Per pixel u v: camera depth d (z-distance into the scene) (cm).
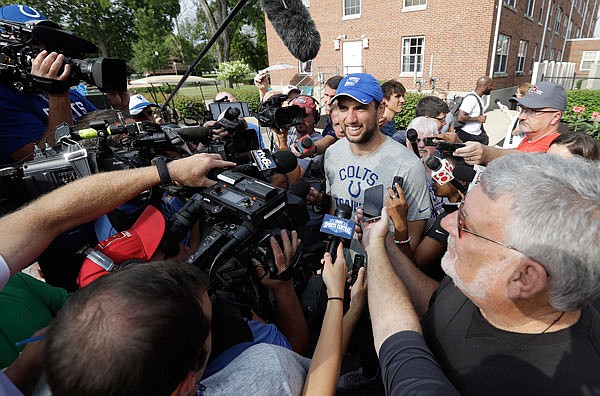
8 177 116
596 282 66
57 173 117
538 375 74
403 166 186
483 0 1153
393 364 88
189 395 72
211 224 125
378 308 108
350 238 129
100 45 3453
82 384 54
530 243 68
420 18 1298
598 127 512
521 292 73
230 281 109
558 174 71
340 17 1505
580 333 75
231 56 3262
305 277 172
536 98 250
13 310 102
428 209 189
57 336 57
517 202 71
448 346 92
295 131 349
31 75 148
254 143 177
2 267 77
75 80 155
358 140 191
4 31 150
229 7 2642
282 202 118
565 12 2212
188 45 3791
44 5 2881
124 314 57
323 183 250
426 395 74
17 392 65
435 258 182
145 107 305
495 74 1320
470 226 80
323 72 1630
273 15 212
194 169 116
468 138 553
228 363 94
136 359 55
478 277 79
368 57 1484
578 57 2261
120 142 158
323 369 95
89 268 105
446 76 1295
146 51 3566
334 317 108
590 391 68
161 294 61
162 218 117
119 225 131
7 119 170
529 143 269
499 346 81
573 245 65
